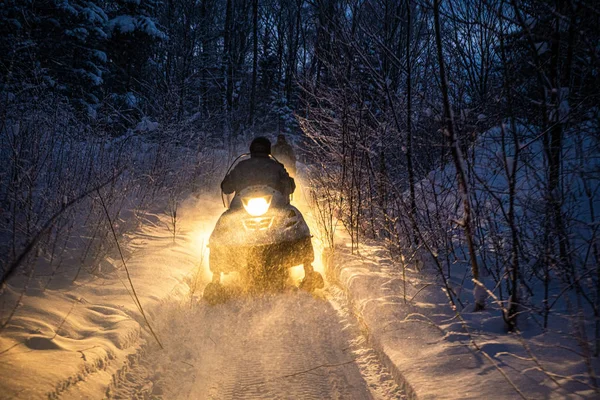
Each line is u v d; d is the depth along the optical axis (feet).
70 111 25.35
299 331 14.20
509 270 12.06
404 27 21.48
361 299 15.16
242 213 17.65
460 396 9.02
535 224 12.96
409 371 10.33
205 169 40.29
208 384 10.89
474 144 15.07
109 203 19.02
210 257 17.35
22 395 8.29
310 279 17.97
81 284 14.84
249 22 111.86
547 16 11.27
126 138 28.63
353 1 20.77
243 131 72.08
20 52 23.26
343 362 12.08
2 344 9.99
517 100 14.24
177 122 35.68
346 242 22.98
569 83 11.94
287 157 35.78
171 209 30.19
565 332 11.04
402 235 19.03
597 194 13.34
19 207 16.10
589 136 12.26
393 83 21.54
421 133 20.16
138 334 12.39
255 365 11.91
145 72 78.28
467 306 13.89
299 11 92.07
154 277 16.70
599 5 10.43
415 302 14.42
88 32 62.49
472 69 19.51
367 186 22.66
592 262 12.21
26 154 17.90
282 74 114.01
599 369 9.38
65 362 9.74
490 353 10.54
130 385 10.40
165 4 85.35
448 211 17.06
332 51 22.43
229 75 85.87
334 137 23.34
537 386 9.00
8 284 13.23
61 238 17.25
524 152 13.24
